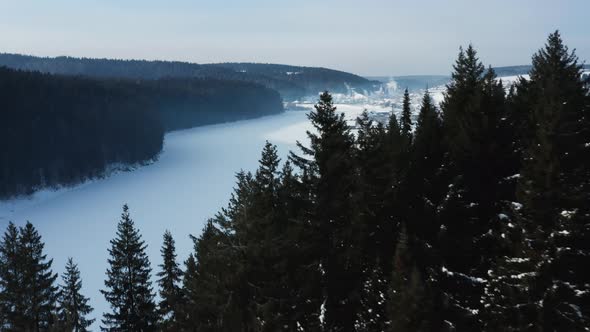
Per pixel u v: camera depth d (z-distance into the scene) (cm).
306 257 2227
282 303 2250
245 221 2567
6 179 10950
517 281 1563
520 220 1591
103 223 8962
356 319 2116
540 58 2436
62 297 3956
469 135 1998
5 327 3509
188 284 3644
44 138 13075
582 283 1509
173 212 9681
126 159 15550
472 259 1889
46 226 8838
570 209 1509
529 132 2011
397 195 2045
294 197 2245
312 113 2194
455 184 1881
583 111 1853
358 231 2106
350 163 2169
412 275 1576
